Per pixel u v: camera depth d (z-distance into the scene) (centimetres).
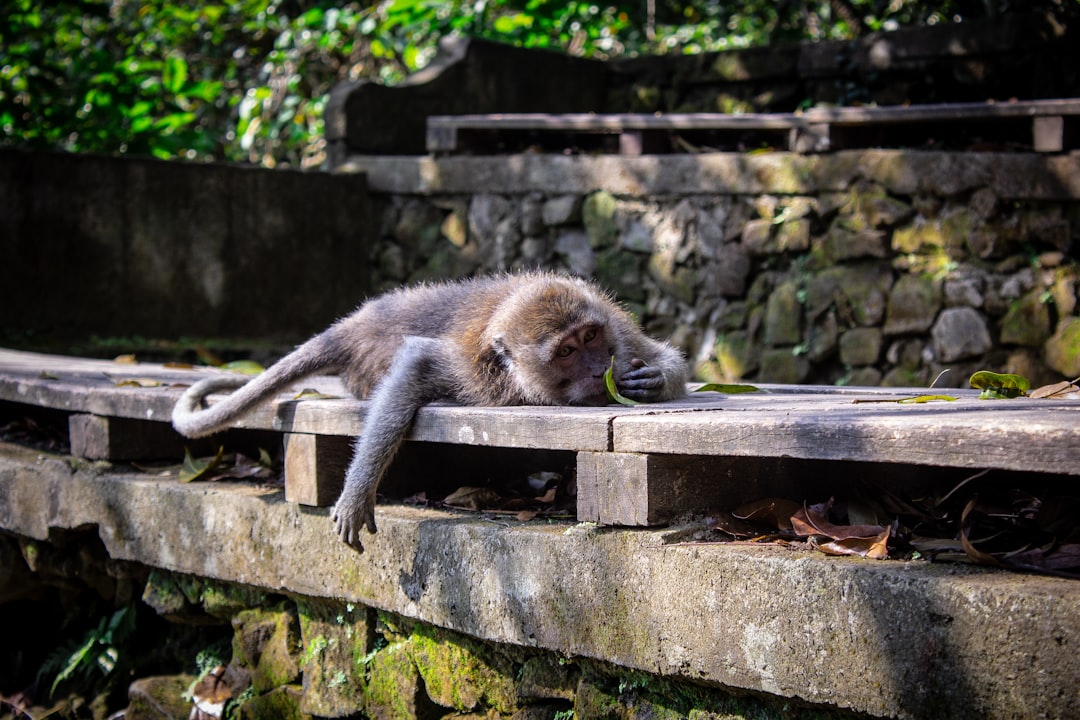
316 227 1068
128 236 970
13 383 585
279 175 1044
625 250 947
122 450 536
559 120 973
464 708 405
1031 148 800
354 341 496
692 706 344
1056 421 290
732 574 320
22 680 609
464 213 1040
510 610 374
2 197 908
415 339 436
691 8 1605
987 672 275
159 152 1263
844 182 832
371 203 1100
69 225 941
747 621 318
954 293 793
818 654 304
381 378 472
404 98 1125
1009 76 985
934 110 795
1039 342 767
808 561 308
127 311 974
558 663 379
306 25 1362
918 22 1266
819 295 849
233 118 1523
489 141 1082
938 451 293
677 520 354
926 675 285
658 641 337
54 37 1344
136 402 513
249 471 509
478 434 388
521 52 1180
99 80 1201
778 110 1117
